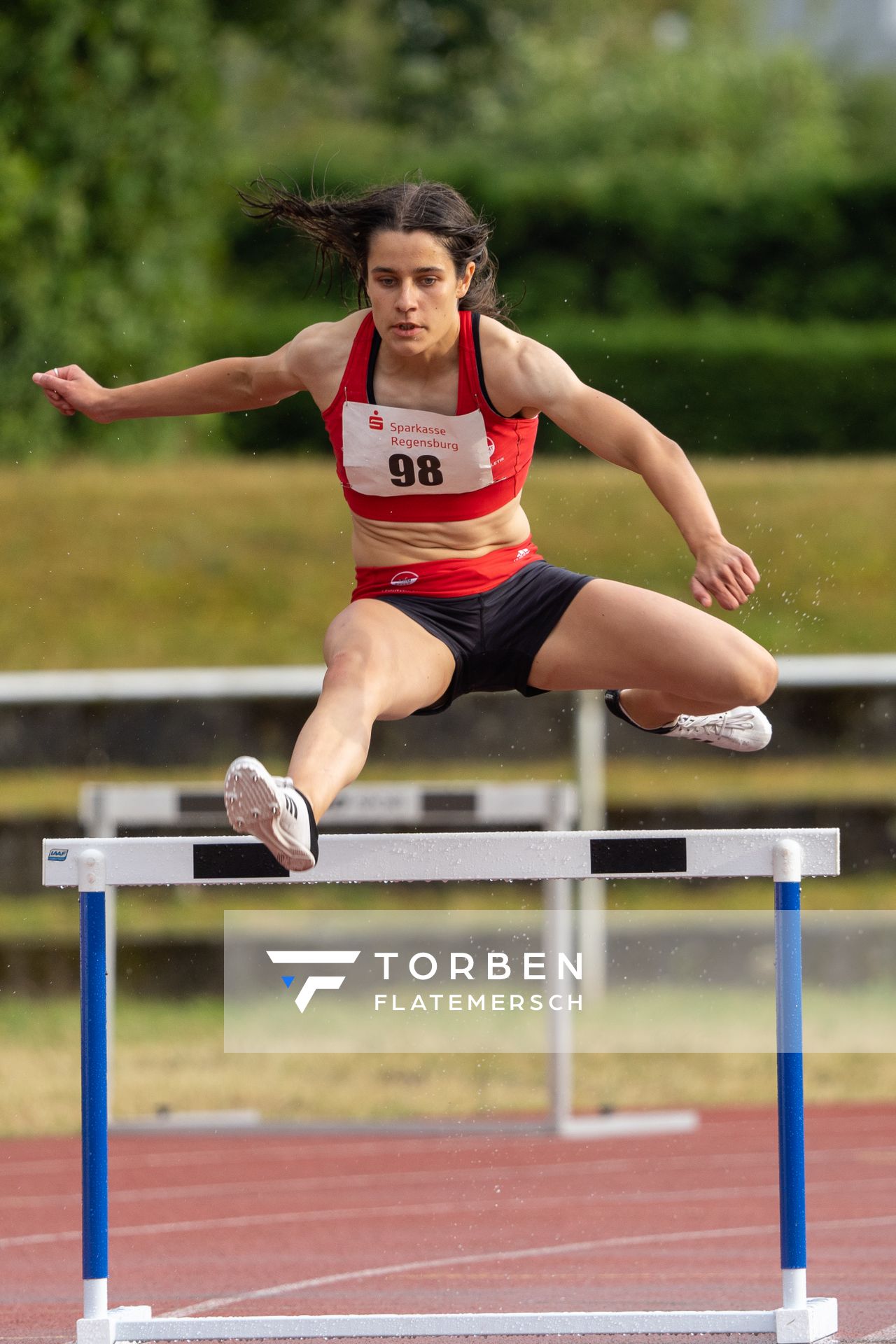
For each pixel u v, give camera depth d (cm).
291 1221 2280
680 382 6869
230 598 5584
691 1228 2169
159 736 4859
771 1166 2600
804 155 11212
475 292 1383
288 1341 1600
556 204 7481
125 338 6072
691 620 1370
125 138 6012
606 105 11200
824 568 5756
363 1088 3284
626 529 5884
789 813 4512
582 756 4044
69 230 5891
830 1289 1772
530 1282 1864
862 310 7481
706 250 7506
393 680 1331
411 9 12619
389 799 2662
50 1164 2738
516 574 1403
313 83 12456
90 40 5944
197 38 6300
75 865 1432
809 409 6869
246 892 4412
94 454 6378
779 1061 1416
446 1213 2311
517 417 1357
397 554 1393
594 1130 2861
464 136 12212
